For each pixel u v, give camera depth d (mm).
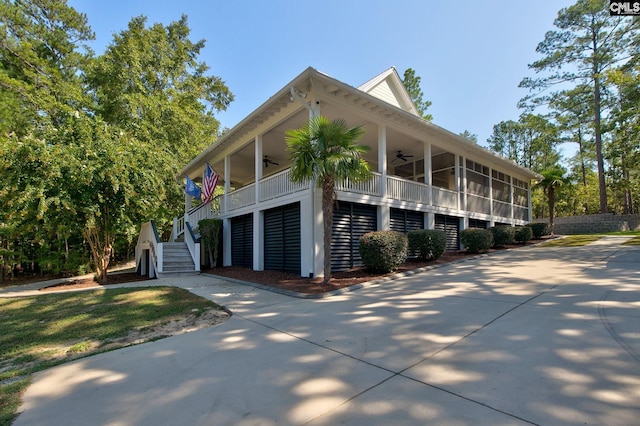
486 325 4195
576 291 5656
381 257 8289
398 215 11531
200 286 8789
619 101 19094
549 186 18656
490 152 15039
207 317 5543
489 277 7574
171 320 5438
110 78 18203
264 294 7359
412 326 4363
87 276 14180
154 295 7566
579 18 20188
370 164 16281
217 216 14305
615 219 20812
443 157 15336
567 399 2398
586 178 31625
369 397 2594
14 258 13867
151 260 12586
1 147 9203
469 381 2764
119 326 5176
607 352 3170
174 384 3025
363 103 9992
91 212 9969
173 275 11594
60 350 4234
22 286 11297
